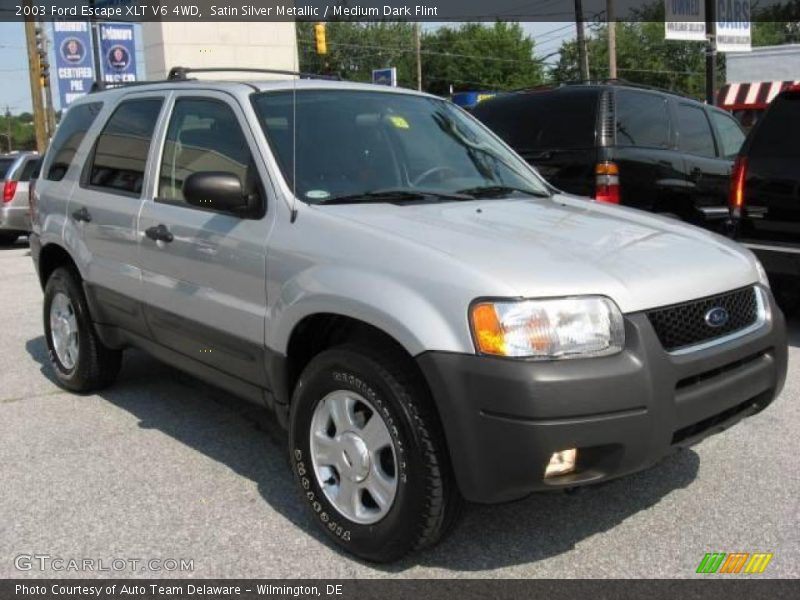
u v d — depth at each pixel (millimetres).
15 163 14688
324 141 4000
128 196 4680
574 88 7941
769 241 6562
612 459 2922
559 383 2793
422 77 71375
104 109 5234
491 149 4754
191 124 4344
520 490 2875
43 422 4934
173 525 3619
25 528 3602
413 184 4086
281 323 3514
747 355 3340
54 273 5496
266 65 25484
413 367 3090
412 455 3020
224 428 4816
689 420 3076
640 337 2959
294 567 3271
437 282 2980
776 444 4395
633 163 7723
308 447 3461
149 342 4648
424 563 3277
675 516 3629
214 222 3932
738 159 6703
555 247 3230
